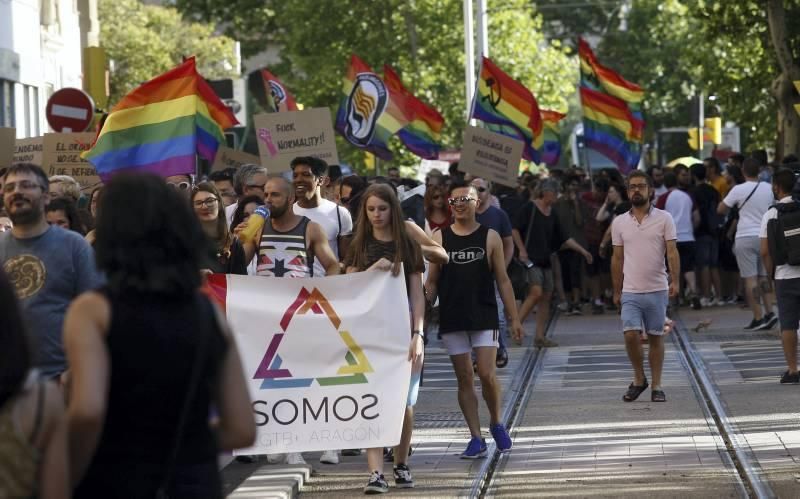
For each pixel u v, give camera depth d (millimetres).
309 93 125812
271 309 21984
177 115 29609
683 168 56844
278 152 36906
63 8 83188
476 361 25109
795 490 21375
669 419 28641
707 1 86562
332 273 23547
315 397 22016
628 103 58562
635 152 58562
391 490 22375
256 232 23641
